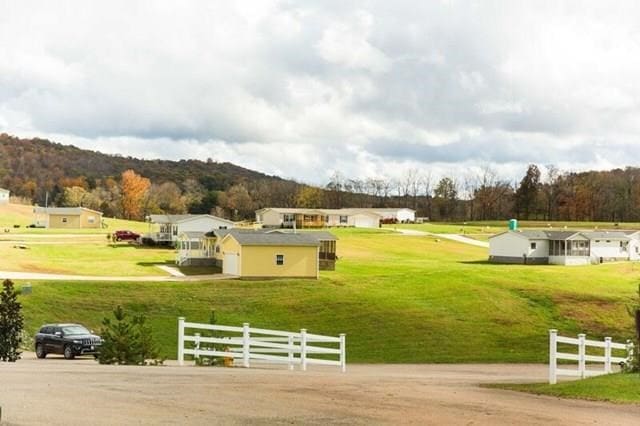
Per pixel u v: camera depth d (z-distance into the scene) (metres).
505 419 14.40
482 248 118.62
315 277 73.50
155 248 101.81
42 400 14.87
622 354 46.69
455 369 37.31
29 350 43.44
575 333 53.97
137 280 67.19
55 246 97.06
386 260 95.88
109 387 17.31
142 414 13.57
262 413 14.09
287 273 73.50
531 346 48.62
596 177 199.12
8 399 14.89
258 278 72.81
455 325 53.88
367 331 52.12
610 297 64.06
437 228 148.88
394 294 63.84
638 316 22.06
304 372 26.02
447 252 112.00
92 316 54.59
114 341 29.81
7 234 113.38
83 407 14.13
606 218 192.88
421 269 80.06
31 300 55.41
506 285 66.88
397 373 31.23
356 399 16.45
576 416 15.15
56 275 71.25
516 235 101.06
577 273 78.25
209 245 86.06
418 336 50.56
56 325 38.88
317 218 152.62
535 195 197.50
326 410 14.69
